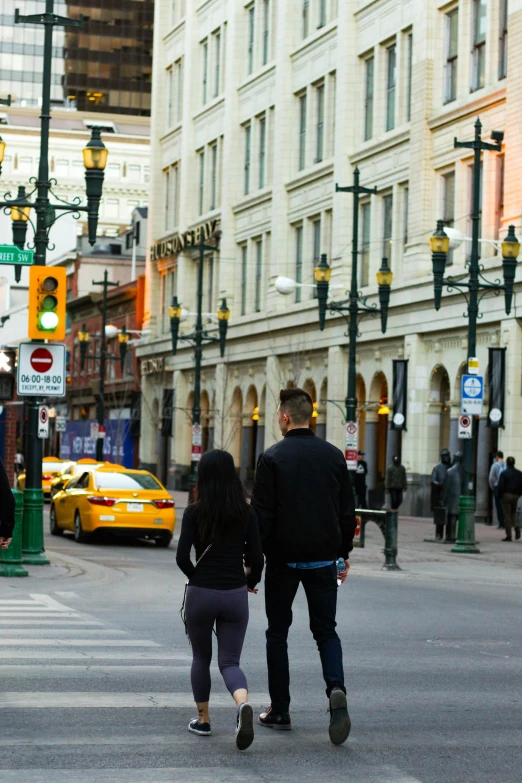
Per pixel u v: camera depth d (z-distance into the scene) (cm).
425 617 2664
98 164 3591
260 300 9344
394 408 6962
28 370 3534
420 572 3884
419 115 6931
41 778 1209
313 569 1430
